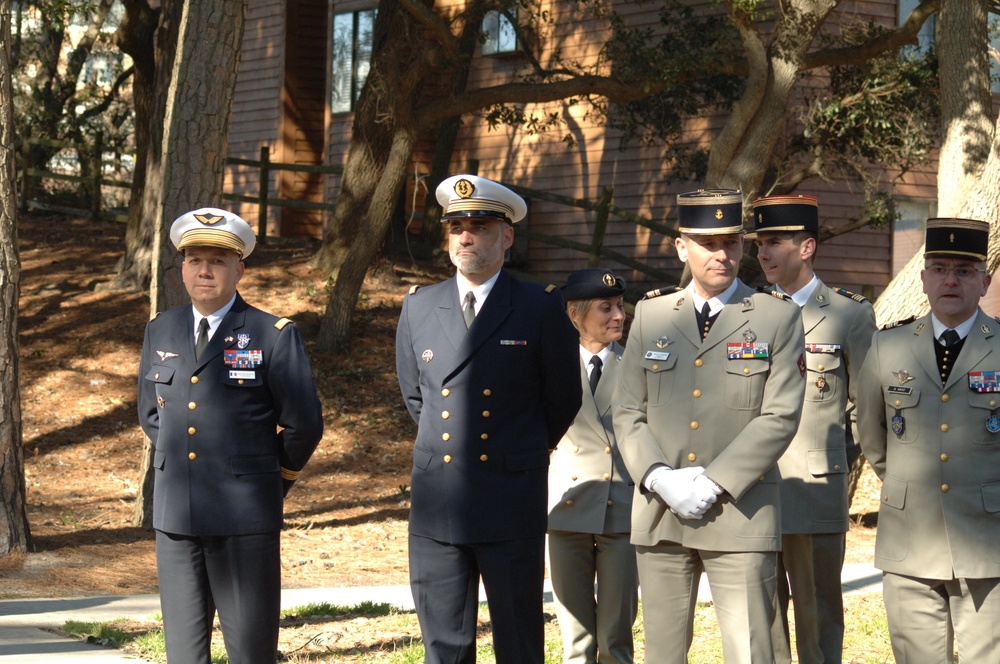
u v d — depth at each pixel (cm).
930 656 519
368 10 2581
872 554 1141
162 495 504
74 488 1443
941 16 1276
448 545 512
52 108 3039
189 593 502
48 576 1040
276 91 2720
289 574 1088
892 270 2100
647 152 2248
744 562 486
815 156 1852
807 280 640
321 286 2069
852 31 1831
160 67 2062
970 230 507
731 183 1497
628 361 523
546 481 523
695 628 789
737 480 480
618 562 561
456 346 516
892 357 529
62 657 675
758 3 1438
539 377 522
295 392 508
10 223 1096
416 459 521
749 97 1491
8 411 1098
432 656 514
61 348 1862
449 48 1723
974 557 500
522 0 2017
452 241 522
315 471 1542
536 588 515
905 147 1823
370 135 2111
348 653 704
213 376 504
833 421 619
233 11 1221
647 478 496
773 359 498
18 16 2902
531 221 2427
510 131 2480
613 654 565
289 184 2697
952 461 509
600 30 2284
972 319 519
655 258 2231
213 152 1216
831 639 628
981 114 1252
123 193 3331
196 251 506
